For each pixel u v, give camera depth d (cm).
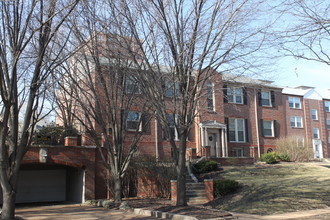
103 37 1591
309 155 2616
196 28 1211
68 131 2012
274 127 3164
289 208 1220
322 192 1402
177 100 1323
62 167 2162
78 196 1914
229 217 1098
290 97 3512
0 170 961
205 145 2628
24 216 1312
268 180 1733
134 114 2153
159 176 1878
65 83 1973
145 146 2395
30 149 1706
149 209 1330
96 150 1883
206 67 1218
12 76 961
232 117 2894
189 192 1655
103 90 1719
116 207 1517
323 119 3728
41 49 1042
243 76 1284
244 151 2914
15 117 1024
